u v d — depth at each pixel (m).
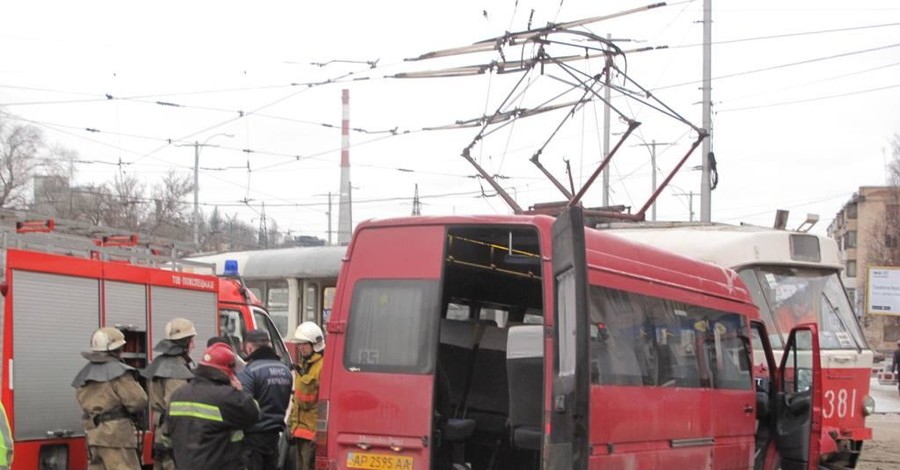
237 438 7.43
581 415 6.76
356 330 7.90
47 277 8.61
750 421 10.70
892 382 39.50
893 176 66.81
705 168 22.09
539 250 8.16
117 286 9.41
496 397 9.07
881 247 68.50
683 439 9.11
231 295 12.12
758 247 12.89
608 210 14.89
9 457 6.05
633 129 13.38
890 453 17.27
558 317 7.28
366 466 7.68
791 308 13.00
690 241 13.17
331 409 7.85
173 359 8.50
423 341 7.70
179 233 43.94
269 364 8.89
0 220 10.05
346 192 38.50
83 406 8.15
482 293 9.58
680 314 9.35
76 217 39.06
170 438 7.72
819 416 10.64
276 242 52.91
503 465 9.20
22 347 8.29
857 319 13.73
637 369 8.38
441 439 8.00
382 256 7.96
